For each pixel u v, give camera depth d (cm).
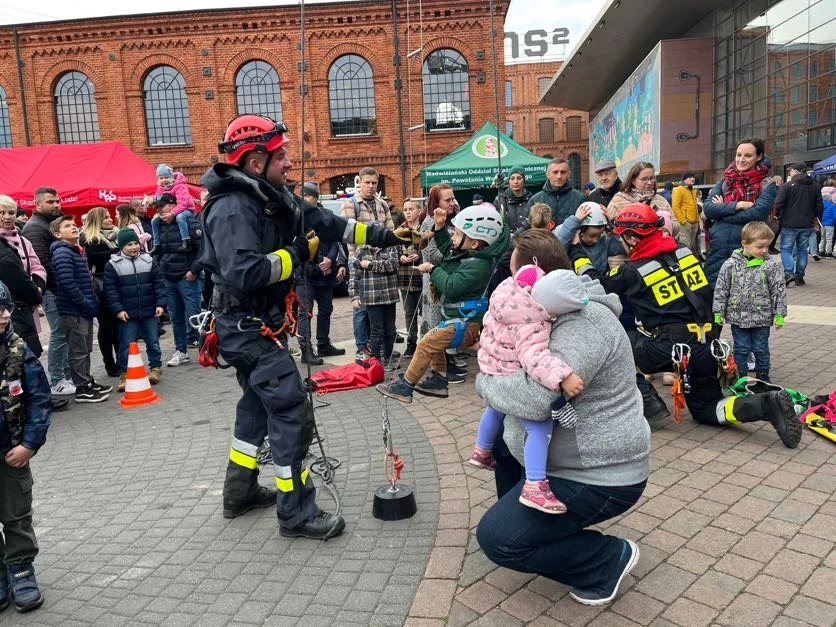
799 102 1698
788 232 1159
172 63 2600
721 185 596
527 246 272
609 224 555
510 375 252
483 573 304
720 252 590
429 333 462
